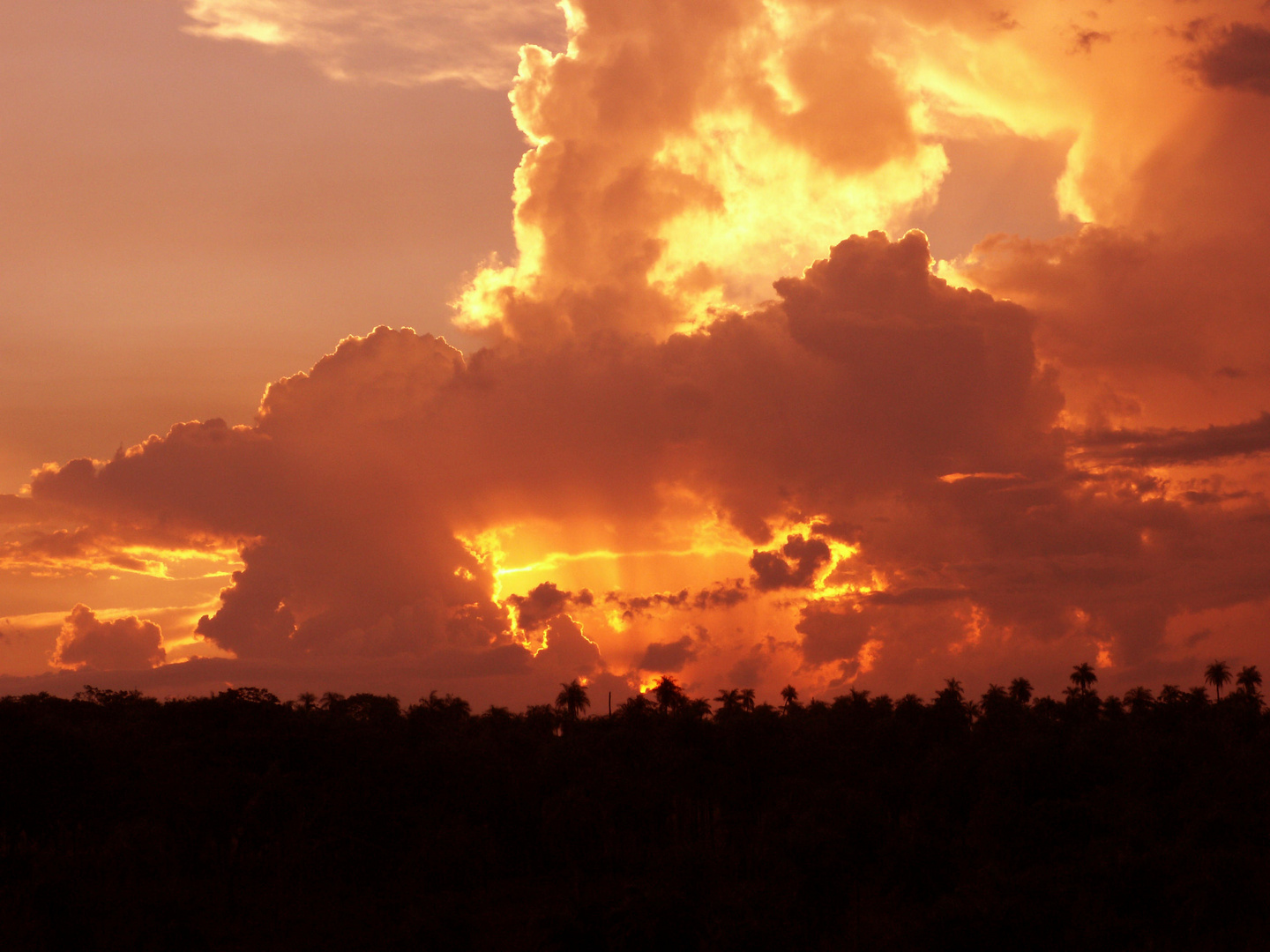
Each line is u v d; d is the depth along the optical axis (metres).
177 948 116.62
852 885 119.69
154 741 163.62
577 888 121.31
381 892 139.25
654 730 188.50
